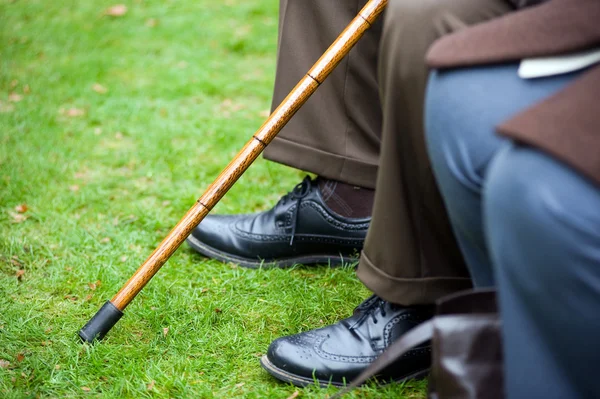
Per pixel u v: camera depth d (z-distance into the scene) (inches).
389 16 56.8
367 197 88.5
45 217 103.1
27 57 171.9
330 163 86.6
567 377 41.4
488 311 50.4
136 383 68.2
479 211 49.7
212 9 208.8
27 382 68.6
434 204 59.2
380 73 59.3
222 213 106.3
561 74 45.4
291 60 85.0
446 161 49.6
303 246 90.5
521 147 40.8
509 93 46.8
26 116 138.6
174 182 116.8
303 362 66.9
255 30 194.4
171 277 88.4
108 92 152.0
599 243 37.8
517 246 40.6
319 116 85.7
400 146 58.1
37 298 84.1
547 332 40.9
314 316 80.7
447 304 50.1
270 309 81.9
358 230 88.8
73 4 209.0
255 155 75.2
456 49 48.4
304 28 84.0
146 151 125.8
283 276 88.6
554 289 39.3
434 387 53.2
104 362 71.8
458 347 47.9
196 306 81.4
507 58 46.4
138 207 107.0
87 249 95.6
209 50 180.7
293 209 89.6
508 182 40.7
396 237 61.4
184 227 74.8
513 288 41.9
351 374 66.8
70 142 130.0
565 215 38.2
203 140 132.0
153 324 78.0
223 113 145.1
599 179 37.5
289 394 66.6
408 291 63.2
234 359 72.9
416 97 55.4
